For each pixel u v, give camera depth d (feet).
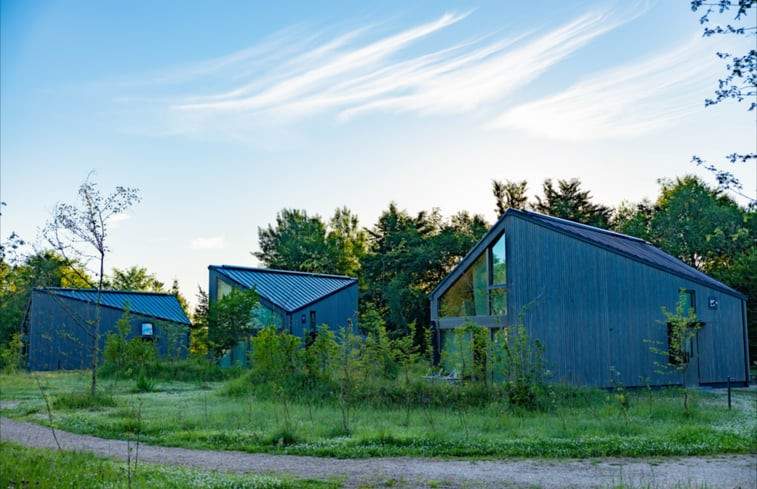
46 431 50.47
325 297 131.44
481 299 89.15
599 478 33.27
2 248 72.18
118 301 138.21
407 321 172.45
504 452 40.19
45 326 133.39
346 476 33.58
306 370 69.10
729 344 86.58
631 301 81.10
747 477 33.65
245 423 51.19
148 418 54.34
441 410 57.47
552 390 60.90
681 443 42.50
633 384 79.61
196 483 30.17
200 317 132.05
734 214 160.35
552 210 189.67
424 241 196.44
